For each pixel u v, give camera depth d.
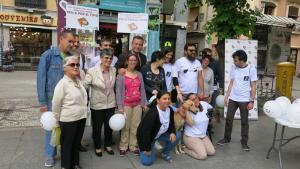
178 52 17.59
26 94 9.52
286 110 4.89
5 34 17.27
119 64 5.14
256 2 21.83
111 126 4.61
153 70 5.17
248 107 5.45
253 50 7.60
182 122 4.98
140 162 4.70
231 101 5.59
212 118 5.54
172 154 5.14
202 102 5.37
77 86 4.02
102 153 4.97
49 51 4.21
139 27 7.03
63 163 4.09
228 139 5.71
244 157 5.17
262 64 9.23
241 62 5.39
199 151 4.93
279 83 8.49
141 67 5.36
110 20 15.31
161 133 4.58
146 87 5.16
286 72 8.34
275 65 9.38
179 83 5.63
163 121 4.47
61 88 3.88
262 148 5.64
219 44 7.91
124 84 4.88
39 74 4.12
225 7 7.57
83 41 6.54
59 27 6.14
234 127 6.90
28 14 17.58
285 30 9.37
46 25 18.06
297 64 24.92
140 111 5.03
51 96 4.23
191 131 5.10
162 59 5.16
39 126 6.17
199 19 22.55
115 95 4.88
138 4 15.39
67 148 4.04
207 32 8.09
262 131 6.72
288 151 5.54
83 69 5.29
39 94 4.16
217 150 5.43
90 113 5.03
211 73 6.29
